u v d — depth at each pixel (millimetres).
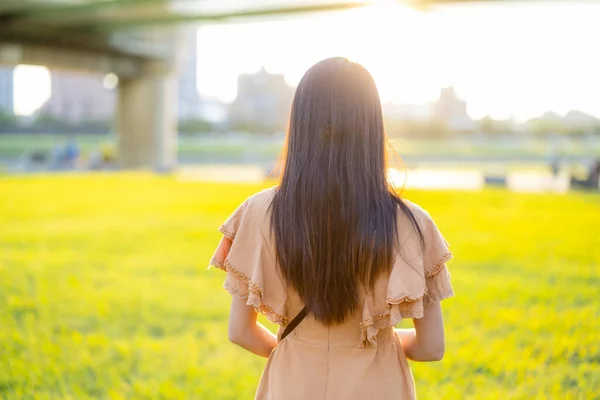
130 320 5953
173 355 4918
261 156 58156
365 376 1823
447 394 4008
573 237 11453
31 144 72938
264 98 132625
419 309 1765
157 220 14109
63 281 7566
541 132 86188
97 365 4660
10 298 6488
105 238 11344
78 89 133375
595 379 4238
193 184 25422
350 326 1856
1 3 27547
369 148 1813
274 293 1872
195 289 7281
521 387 4105
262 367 4730
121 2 24578
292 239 1782
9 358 4609
